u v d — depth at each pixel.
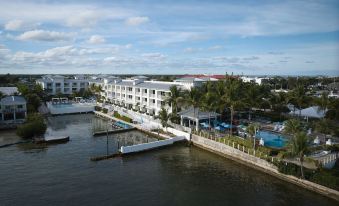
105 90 165.75
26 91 143.38
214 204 46.66
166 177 57.62
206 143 78.00
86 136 91.44
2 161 66.12
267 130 87.31
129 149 72.19
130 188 52.31
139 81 142.00
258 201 47.62
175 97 94.81
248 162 65.25
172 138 81.94
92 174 58.81
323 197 48.84
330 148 66.12
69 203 46.38
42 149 76.44
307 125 79.88
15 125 102.31
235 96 79.88
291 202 47.22
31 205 45.59
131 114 121.50
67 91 196.88
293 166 55.41
